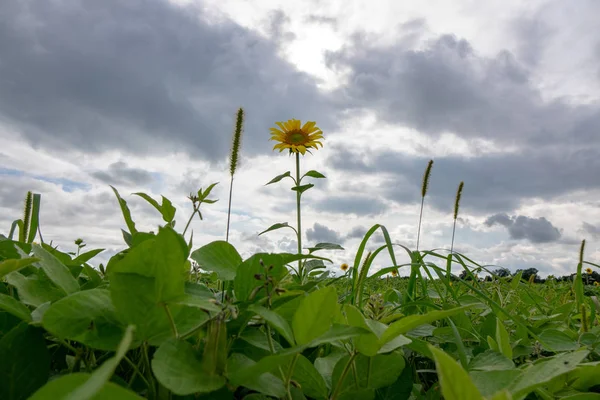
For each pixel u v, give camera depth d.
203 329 0.19
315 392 0.20
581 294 0.50
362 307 0.38
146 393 0.17
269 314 0.17
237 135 0.65
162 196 0.31
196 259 0.23
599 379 0.22
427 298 0.43
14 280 0.20
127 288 0.16
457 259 0.46
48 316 0.15
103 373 0.09
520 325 0.35
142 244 0.16
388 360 0.22
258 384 0.16
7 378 0.15
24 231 0.40
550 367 0.17
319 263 0.48
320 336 0.17
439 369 0.12
